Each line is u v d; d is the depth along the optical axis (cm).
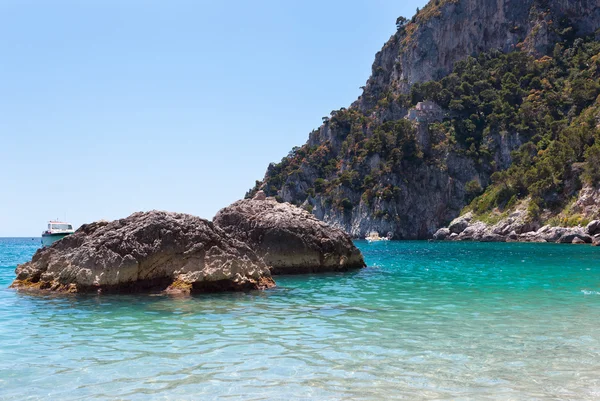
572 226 8994
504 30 18125
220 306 1652
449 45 18550
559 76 15525
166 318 1434
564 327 1307
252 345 1105
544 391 810
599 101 11856
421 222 14500
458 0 18600
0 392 800
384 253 6109
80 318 1428
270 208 3322
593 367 942
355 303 1747
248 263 2142
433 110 16238
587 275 2828
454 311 1569
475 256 5159
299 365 948
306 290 2131
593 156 9219
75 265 1970
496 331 1259
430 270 3303
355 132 18012
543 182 10438
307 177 18925
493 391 809
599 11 16638
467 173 14462
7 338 1174
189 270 1981
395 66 19900
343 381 855
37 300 1752
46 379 864
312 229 3183
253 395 786
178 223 2064
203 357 1003
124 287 1900
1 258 5434
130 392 799
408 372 907
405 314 1513
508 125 14500
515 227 10244
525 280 2564
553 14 17238
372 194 15225
